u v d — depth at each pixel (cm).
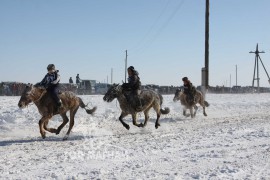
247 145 1117
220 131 1449
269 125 1650
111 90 1470
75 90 4219
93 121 1859
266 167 818
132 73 1518
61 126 1363
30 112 2145
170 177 737
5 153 1027
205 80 2847
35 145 1174
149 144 1148
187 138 1273
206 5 2870
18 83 3950
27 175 765
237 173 763
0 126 1614
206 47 2864
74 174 768
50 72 1321
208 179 721
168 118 2095
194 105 2145
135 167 832
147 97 1555
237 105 3073
